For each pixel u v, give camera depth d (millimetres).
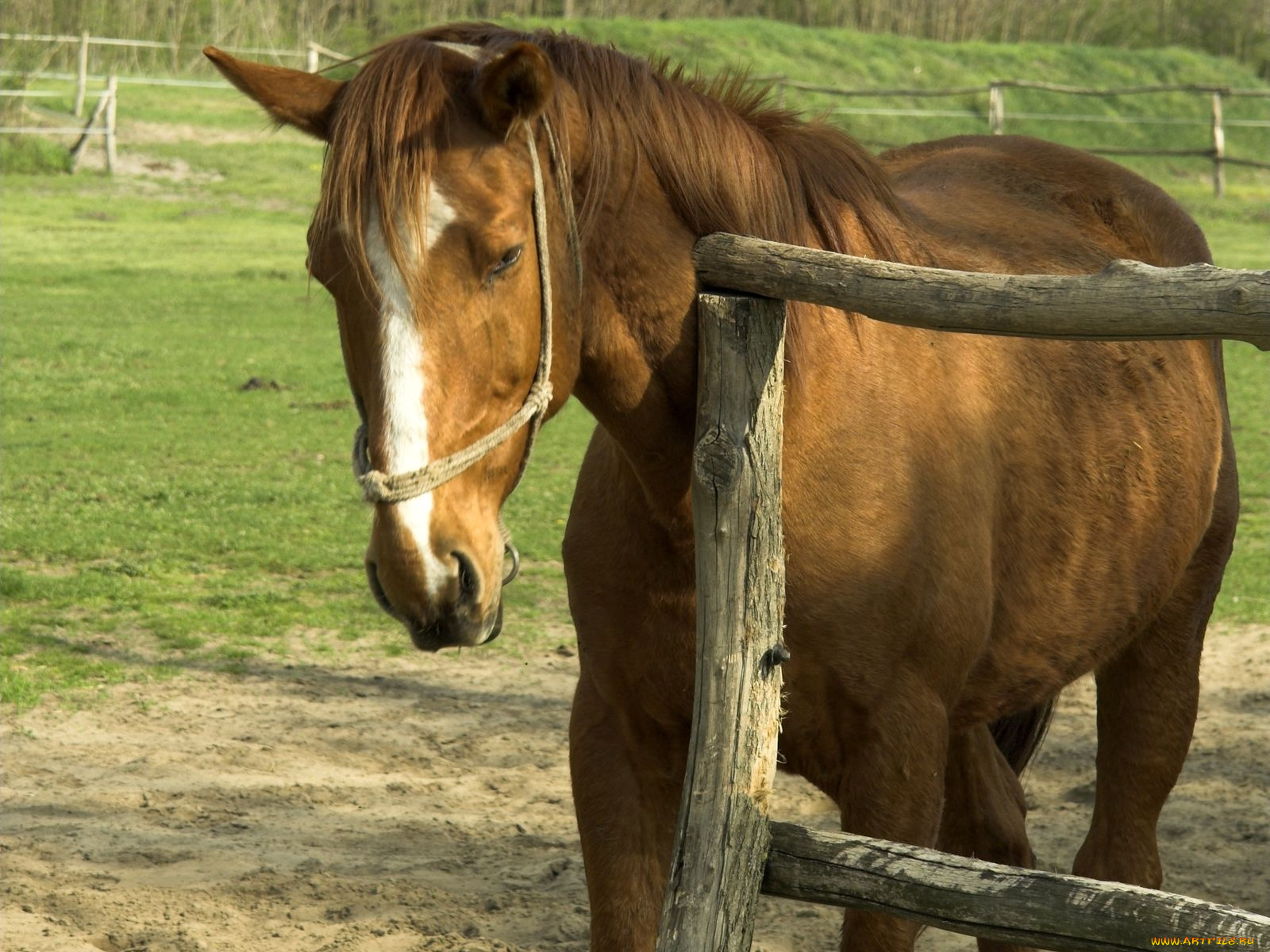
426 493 3307
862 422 4059
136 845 6715
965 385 4480
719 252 3740
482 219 3307
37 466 14305
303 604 10641
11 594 10492
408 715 8711
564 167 3541
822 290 3564
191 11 58312
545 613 10766
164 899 6121
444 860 6688
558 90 3590
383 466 3277
